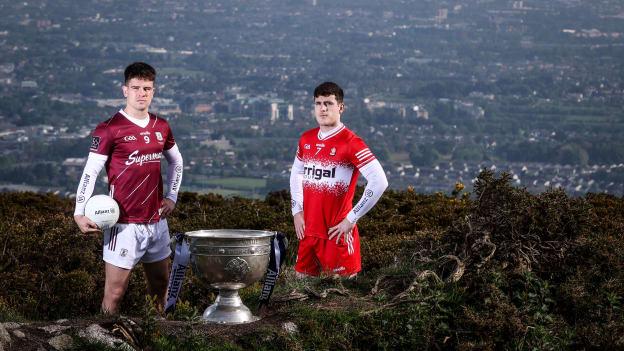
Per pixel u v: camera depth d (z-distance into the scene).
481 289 7.66
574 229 8.61
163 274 7.88
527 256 8.09
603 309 7.76
